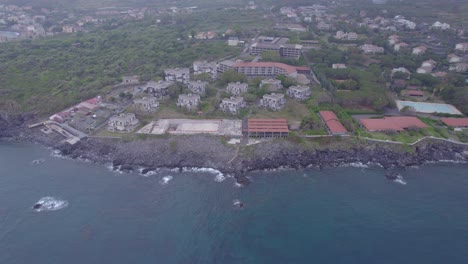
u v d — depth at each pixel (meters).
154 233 116.88
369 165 158.50
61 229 118.25
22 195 135.75
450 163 160.88
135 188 140.75
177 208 129.00
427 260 106.75
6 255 107.69
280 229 119.06
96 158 163.50
